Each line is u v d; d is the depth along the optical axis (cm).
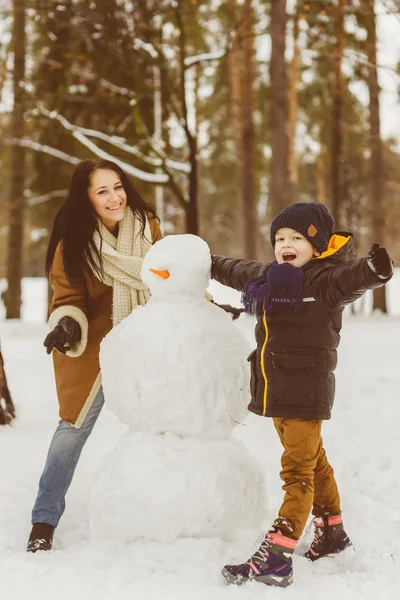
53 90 1667
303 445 289
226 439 317
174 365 295
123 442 310
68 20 1459
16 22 1728
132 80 1521
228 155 3412
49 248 337
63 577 274
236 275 321
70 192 334
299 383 287
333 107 1995
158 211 1537
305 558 302
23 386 743
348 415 562
